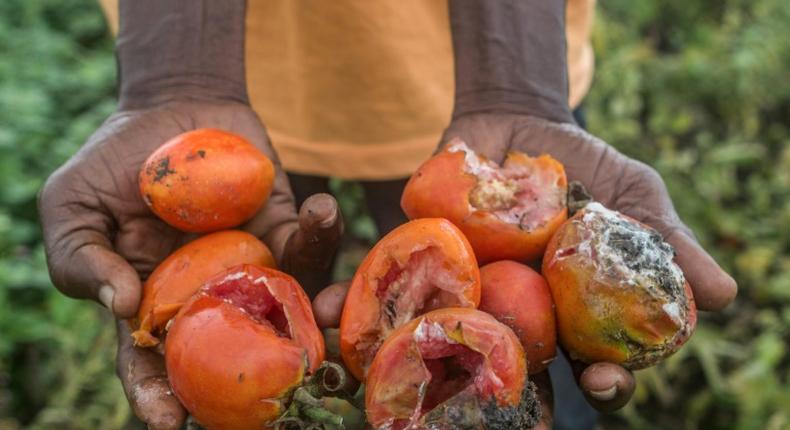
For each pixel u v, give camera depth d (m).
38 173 1.19
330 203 0.64
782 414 1.00
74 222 0.69
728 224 1.21
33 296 1.06
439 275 0.62
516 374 0.59
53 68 1.35
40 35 1.40
